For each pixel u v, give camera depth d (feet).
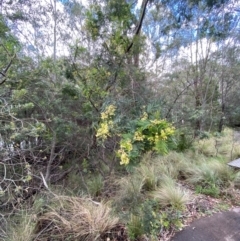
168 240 6.16
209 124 18.88
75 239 6.11
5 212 7.24
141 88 10.28
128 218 6.88
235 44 21.50
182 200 7.70
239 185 9.31
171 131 6.72
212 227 6.68
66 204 7.45
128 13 10.27
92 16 9.92
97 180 9.96
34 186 8.79
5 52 7.82
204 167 10.34
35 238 6.15
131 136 6.89
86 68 10.15
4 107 7.13
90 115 9.76
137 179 9.19
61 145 10.79
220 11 15.52
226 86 23.53
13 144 8.05
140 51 10.94
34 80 9.39
